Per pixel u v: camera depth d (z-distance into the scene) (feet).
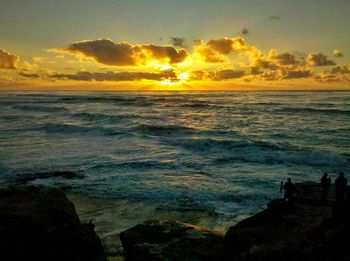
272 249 26.03
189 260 27.86
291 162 74.74
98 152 84.53
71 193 53.83
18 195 31.40
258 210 46.73
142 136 108.58
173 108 220.23
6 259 25.70
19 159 76.13
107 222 42.91
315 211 34.76
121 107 229.66
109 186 56.90
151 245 30.19
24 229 27.20
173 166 70.85
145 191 54.44
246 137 106.01
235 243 30.12
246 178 62.08
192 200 50.60
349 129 122.72
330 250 24.14
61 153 82.94
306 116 168.25
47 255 27.30
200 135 110.52
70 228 29.63
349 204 27.99
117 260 32.48
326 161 73.46
